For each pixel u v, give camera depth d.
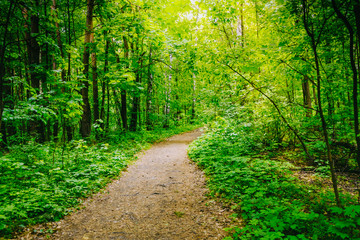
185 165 8.88
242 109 10.02
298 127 8.28
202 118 13.30
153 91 20.92
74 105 6.49
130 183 6.83
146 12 9.52
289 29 6.39
